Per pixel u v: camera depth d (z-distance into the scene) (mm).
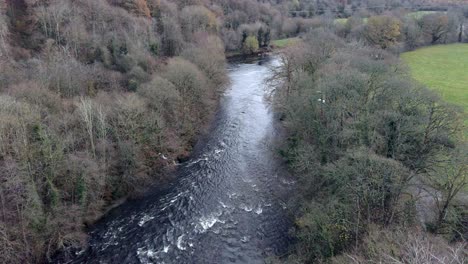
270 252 35656
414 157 36062
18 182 32438
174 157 53375
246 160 53531
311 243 32750
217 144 58594
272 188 46469
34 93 44125
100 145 42438
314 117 45281
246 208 42625
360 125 37969
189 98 61312
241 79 92062
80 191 37906
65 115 43625
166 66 66188
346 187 31984
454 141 35656
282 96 63594
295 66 62812
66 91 51375
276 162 52219
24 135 34969
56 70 52312
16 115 36500
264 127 64500
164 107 54625
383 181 30703
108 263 34625
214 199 44438
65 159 38125
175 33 85688
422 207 33281
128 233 38625
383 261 22234
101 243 37188
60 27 68125
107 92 54938
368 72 47719
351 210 31594
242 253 35781
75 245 36250
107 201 43156
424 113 37594
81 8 74062
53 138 37969
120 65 65375
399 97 39531
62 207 36250
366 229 29422
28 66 55344
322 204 34656
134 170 45312
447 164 33000
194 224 40000
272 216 40969
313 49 64625
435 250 22484
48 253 34531
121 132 46000
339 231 30719
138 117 47844
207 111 67938
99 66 62000
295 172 47219
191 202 43844
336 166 35125
